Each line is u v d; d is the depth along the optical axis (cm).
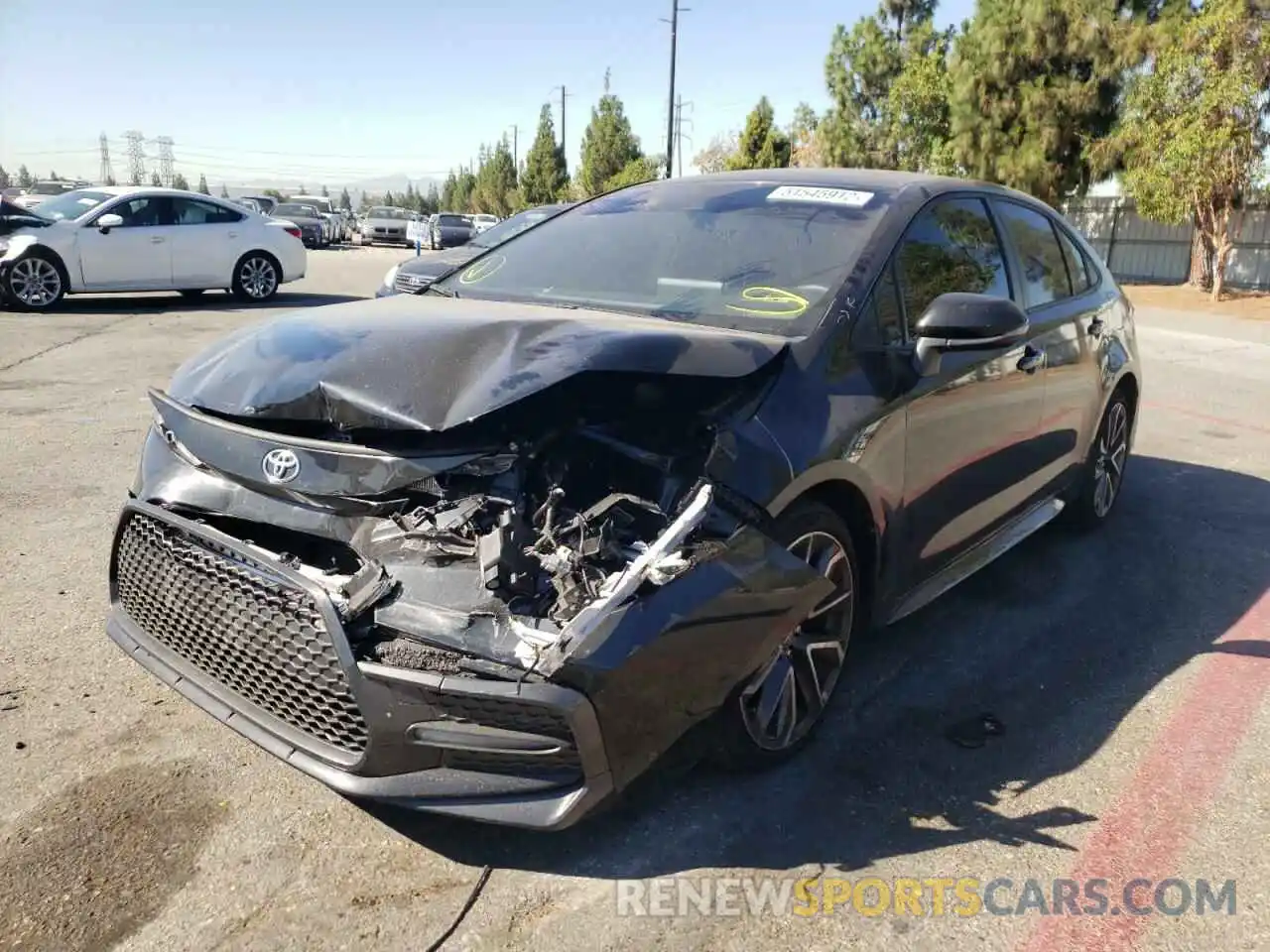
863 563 334
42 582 422
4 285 1241
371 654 234
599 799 235
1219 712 355
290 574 243
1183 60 2002
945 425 356
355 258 2925
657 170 4778
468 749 230
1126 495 630
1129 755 326
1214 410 930
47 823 268
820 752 320
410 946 231
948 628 423
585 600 233
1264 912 254
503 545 231
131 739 310
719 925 242
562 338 271
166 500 277
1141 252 2836
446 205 12500
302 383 263
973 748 327
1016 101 2595
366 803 283
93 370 884
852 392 311
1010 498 429
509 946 232
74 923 233
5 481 556
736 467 269
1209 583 482
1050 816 291
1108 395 523
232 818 275
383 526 248
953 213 402
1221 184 1998
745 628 261
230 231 1410
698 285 349
